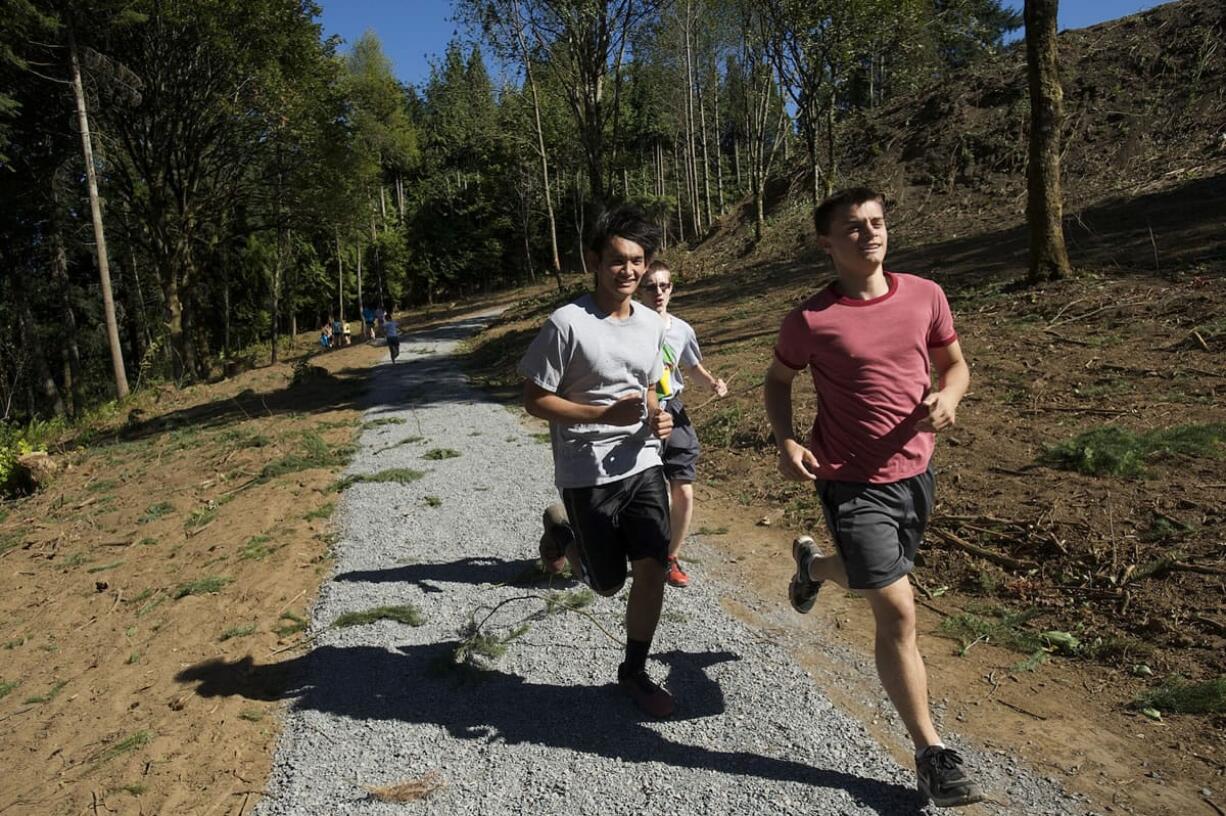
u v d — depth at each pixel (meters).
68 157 25.44
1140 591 3.77
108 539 7.56
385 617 4.43
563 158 48.44
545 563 4.68
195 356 31.30
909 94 25.70
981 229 15.84
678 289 20.12
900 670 2.53
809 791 2.66
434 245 59.28
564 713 3.29
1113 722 3.00
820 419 2.70
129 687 4.13
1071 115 18.30
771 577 4.60
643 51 27.34
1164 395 5.84
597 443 3.09
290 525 6.59
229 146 27.62
